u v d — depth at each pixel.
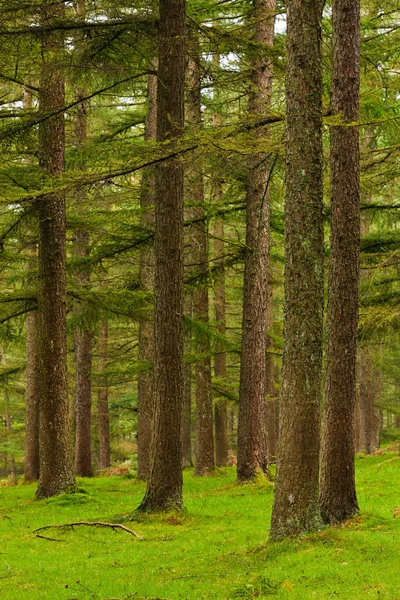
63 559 9.16
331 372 10.03
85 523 10.85
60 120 14.79
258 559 8.20
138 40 12.03
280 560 7.95
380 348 20.34
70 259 17.62
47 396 14.88
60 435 14.88
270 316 26.31
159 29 11.73
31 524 11.91
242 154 10.21
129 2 11.24
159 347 11.70
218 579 7.57
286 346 8.81
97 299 16.28
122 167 10.12
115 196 15.39
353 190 10.14
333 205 10.21
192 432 43.31
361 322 16.17
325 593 6.66
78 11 12.93
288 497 8.66
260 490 15.15
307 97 8.82
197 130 10.09
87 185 10.54
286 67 9.02
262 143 9.64
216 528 10.73
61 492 14.71
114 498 14.89
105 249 16.89
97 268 18.55
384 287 18.08
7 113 14.19
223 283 21.44
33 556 9.41
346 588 6.79
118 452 38.59
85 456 22.84
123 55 12.38
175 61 11.73
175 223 11.78
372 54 13.48
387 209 16.02
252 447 16.39
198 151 10.04
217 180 12.59
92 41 11.70
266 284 16.67
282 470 8.74
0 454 40.72
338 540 8.40
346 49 10.20
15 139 14.02
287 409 8.74
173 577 7.85
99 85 13.72
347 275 10.06
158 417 11.70
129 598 7.08
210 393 20.53
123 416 40.84
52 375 14.91
